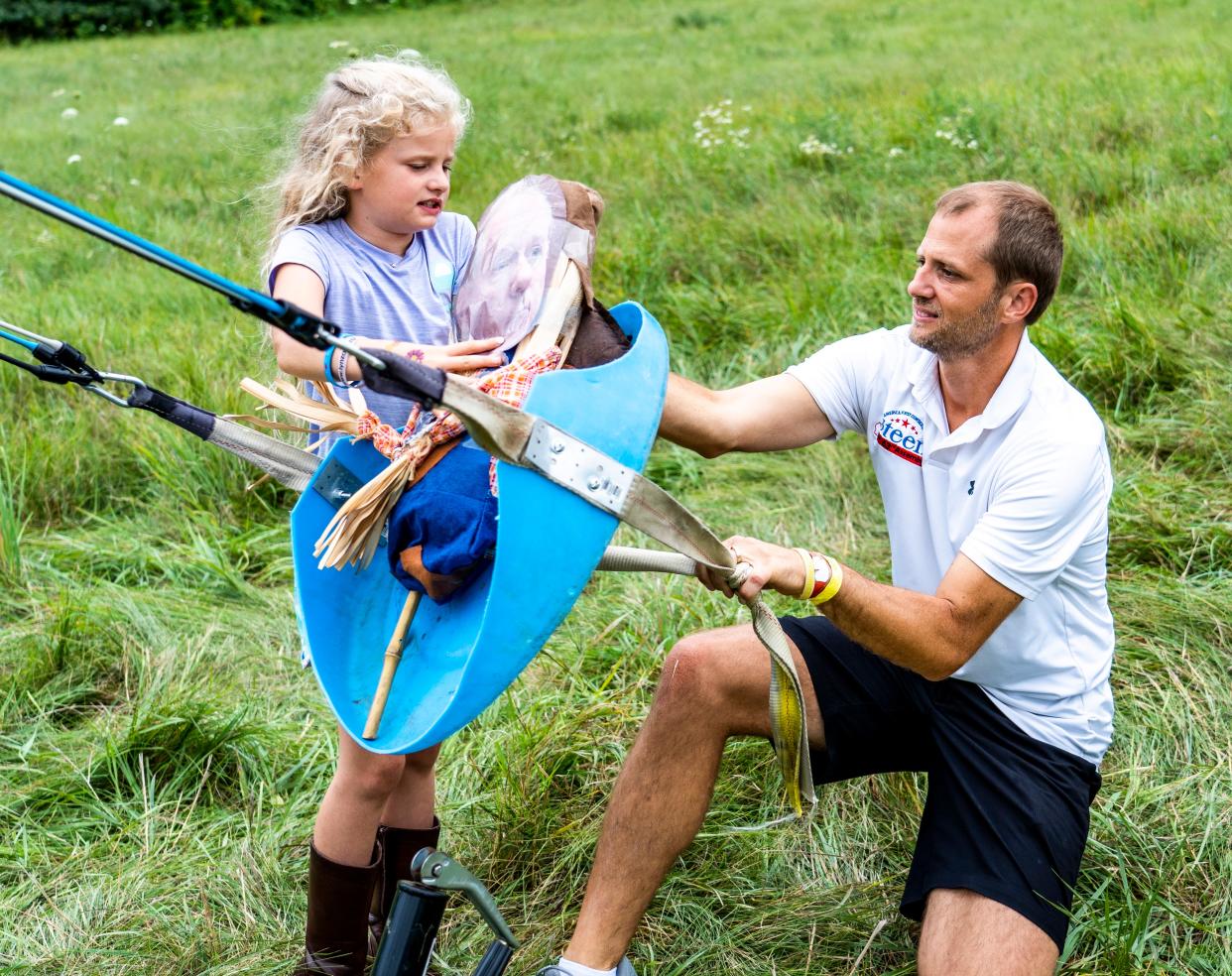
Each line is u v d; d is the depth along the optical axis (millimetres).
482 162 8172
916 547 2559
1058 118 7477
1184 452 4211
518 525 1824
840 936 2641
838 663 2502
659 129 8656
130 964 2658
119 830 3096
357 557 2162
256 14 22922
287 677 3631
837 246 6031
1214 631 3365
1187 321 4715
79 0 22906
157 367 5156
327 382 2238
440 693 1992
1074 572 2424
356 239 2291
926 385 2490
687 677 2385
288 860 2924
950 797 2385
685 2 20312
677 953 2643
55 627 3719
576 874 2836
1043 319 4895
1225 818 2779
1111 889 2689
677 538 1973
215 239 7035
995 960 2199
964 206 2334
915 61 11188
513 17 20625
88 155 9398
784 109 8859
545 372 1906
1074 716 2424
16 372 5188
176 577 4117
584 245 2104
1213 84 7980
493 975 2119
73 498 4613
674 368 5145
